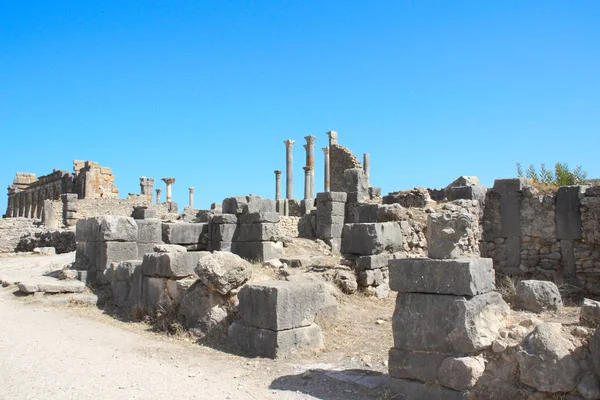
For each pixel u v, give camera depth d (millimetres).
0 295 13414
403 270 6262
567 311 10695
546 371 5172
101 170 53562
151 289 11219
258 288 8406
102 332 9914
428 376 5973
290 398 6223
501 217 15789
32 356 7723
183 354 8320
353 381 6797
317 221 20844
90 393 6129
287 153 39781
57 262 20000
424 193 17703
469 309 5777
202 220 23875
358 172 20984
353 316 10789
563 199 14586
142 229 14930
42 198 60000
